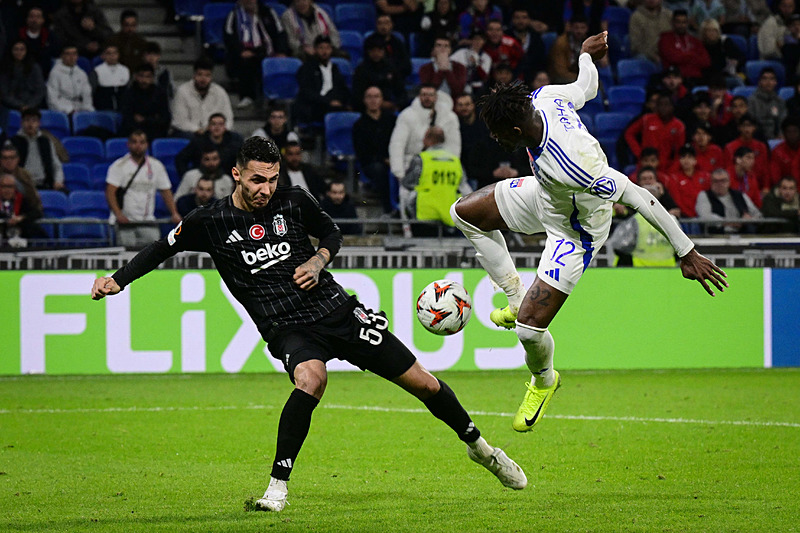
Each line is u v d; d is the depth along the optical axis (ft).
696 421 86.02
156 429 82.43
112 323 120.57
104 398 102.53
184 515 50.16
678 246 52.80
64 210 141.69
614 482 60.13
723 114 156.66
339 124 151.84
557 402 98.53
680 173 144.56
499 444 74.79
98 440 77.10
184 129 150.00
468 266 124.47
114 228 124.47
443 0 165.99
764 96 162.20
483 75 156.56
